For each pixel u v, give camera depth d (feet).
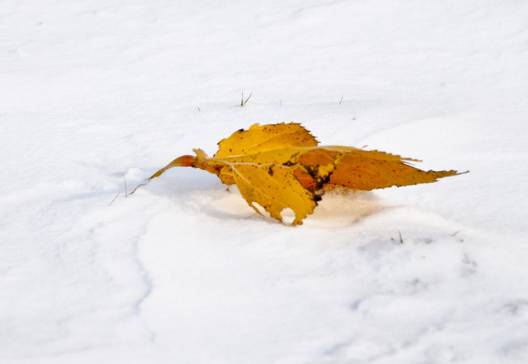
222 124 3.12
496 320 2.46
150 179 2.71
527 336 2.43
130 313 2.46
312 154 2.70
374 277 2.54
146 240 2.61
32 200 2.76
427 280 2.53
